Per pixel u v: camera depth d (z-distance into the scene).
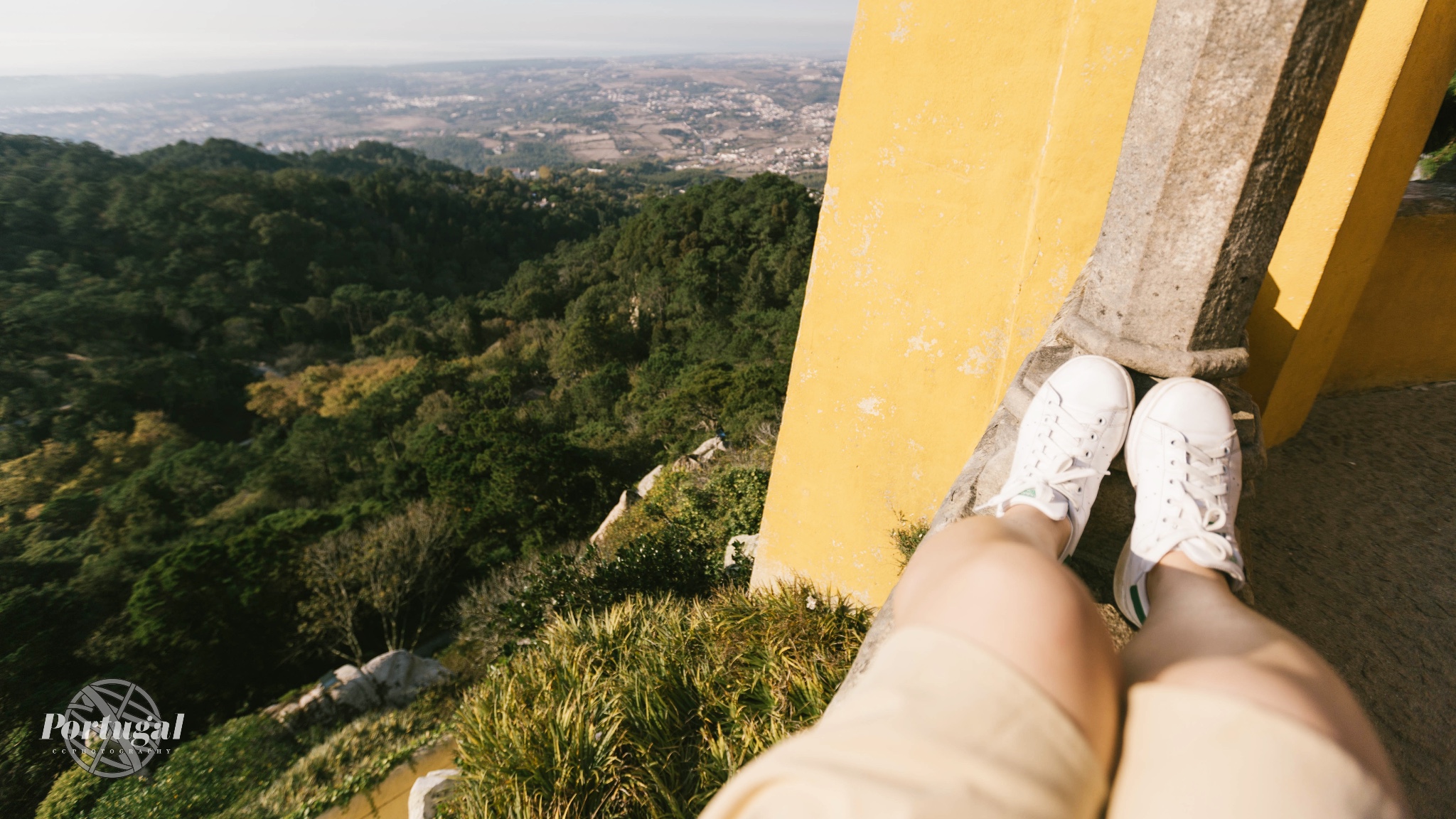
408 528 19.33
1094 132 2.00
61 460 54.72
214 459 51.31
